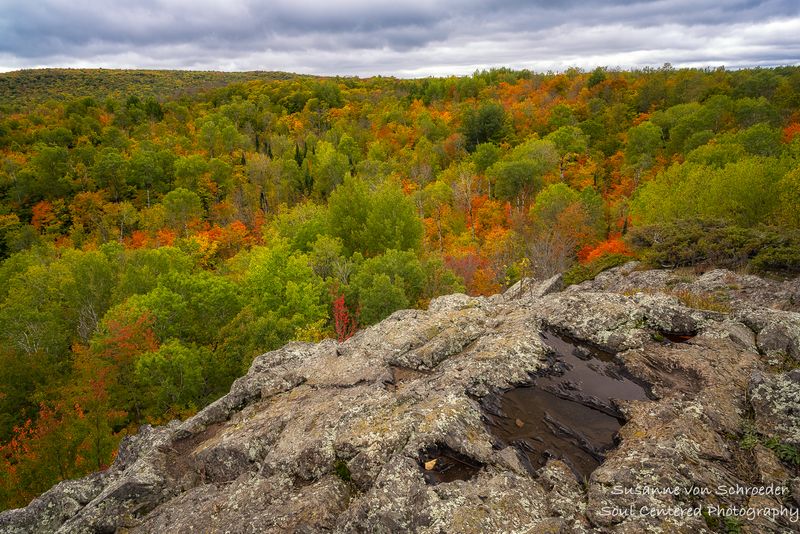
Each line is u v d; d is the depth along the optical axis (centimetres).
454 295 1555
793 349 863
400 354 1080
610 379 876
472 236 5997
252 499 730
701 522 532
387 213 4734
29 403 3094
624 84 12500
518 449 724
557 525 548
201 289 3372
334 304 3184
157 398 2555
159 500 864
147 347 2764
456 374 894
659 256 2508
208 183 8756
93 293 4172
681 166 4603
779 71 12312
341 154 9275
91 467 2053
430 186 7250
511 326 1092
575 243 4712
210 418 1067
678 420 700
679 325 1002
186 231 7094
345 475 739
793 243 2119
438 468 692
